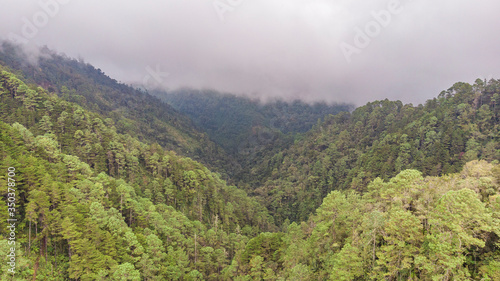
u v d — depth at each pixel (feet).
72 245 179.63
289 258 224.12
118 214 237.86
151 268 202.59
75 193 231.30
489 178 148.77
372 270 142.92
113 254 191.31
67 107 442.50
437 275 112.27
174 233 276.62
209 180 491.31
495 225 110.01
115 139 436.76
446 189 149.48
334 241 201.98
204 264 282.77
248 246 263.49
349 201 226.17
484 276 108.88
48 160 291.17
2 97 413.59
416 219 130.52
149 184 379.55
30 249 176.96
